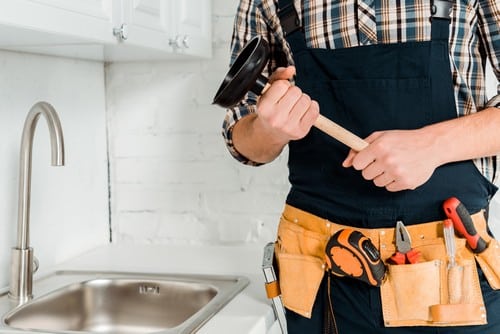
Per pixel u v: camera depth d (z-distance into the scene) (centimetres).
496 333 104
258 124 112
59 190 173
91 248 189
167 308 155
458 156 100
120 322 158
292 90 93
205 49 181
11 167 153
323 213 112
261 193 188
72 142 179
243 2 129
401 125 106
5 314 130
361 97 107
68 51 159
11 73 153
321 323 115
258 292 141
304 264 113
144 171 196
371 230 107
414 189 105
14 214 154
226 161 190
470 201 106
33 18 107
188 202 193
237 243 191
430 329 104
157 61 192
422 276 102
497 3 105
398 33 107
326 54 111
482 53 112
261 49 90
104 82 195
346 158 102
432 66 104
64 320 149
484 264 104
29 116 137
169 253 183
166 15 159
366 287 108
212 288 148
